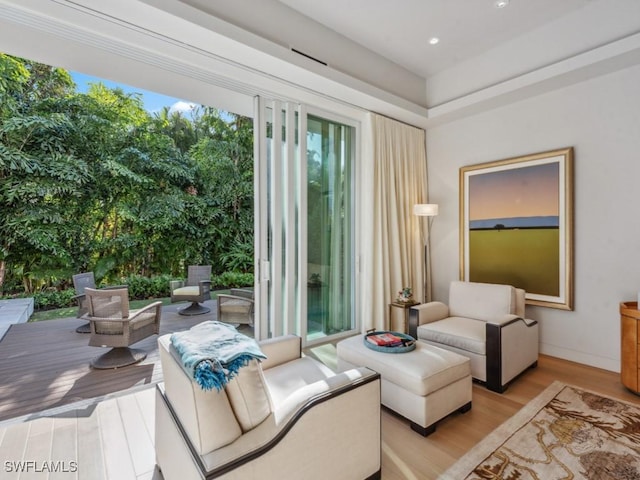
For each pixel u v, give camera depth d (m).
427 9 2.85
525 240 3.46
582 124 3.10
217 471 1.02
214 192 7.48
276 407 1.40
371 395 1.52
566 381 2.73
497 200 3.70
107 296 3.02
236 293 4.68
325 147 3.74
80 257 6.11
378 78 3.54
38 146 5.53
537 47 3.13
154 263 7.00
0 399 2.48
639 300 2.49
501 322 2.59
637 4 2.57
